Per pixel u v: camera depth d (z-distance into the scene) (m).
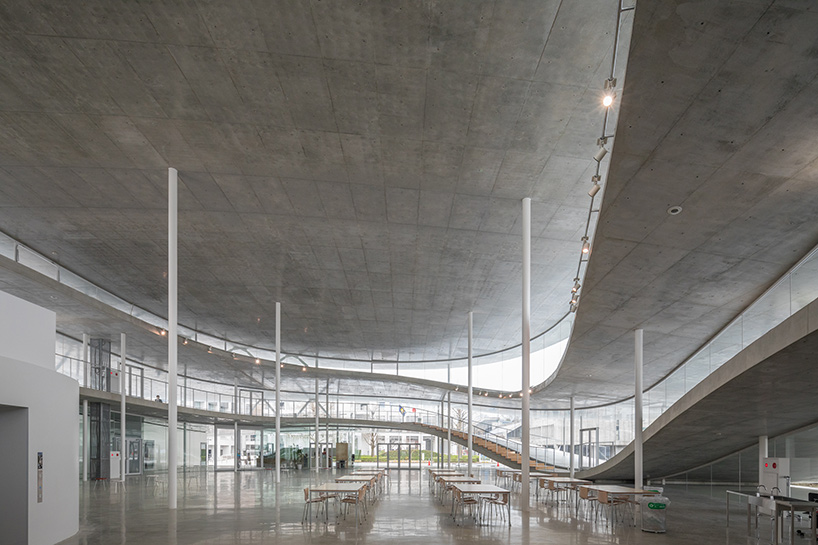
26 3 9.58
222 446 40.94
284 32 10.07
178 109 12.54
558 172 14.77
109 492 20.06
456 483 15.75
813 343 10.49
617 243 12.55
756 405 14.69
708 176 9.98
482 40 10.20
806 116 8.41
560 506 16.52
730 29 6.97
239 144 13.98
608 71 10.89
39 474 9.65
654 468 22.92
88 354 28.31
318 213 18.19
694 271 13.58
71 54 10.82
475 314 29.88
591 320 17.31
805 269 11.38
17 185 16.73
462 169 14.84
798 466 16.77
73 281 24.39
